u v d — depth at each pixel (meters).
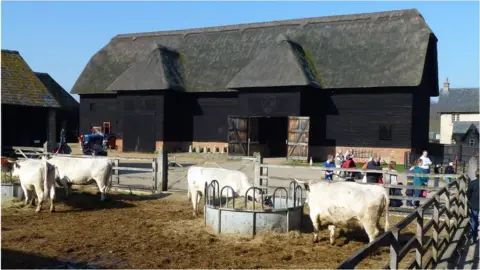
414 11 37.09
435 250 9.73
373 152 34.50
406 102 33.44
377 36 37.03
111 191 18.53
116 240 10.98
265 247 10.52
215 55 43.00
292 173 26.70
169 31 48.16
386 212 10.30
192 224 12.71
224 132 40.12
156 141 40.41
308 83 33.78
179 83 40.88
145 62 42.53
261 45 41.50
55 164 16.17
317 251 10.29
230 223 11.60
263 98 36.00
